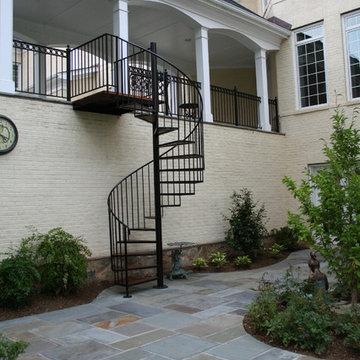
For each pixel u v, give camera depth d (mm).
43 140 6574
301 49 11562
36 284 6078
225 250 9320
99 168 7270
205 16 9570
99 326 4836
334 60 10781
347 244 4492
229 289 6617
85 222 7012
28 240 5969
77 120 7035
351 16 10656
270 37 11375
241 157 10062
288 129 11531
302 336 3965
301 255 9734
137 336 4441
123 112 7449
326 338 3867
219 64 13859
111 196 7375
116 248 6996
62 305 5789
